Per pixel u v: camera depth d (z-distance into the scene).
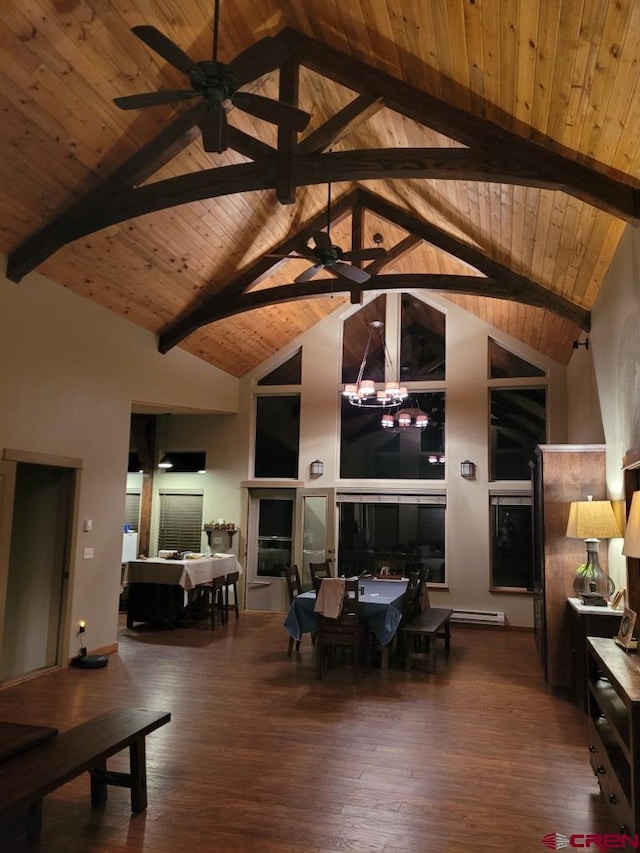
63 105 4.73
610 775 3.07
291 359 10.34
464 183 5.54
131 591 8.44
